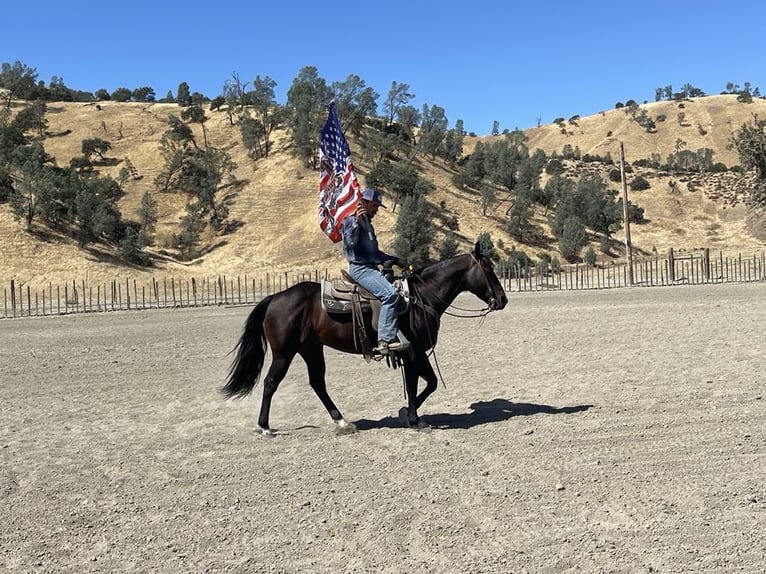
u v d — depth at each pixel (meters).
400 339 8.77
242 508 6.52
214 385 12.82
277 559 5.43
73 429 9.73
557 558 5.29
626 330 17.92
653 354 14.10
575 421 9.18
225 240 61.44
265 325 9.14
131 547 5.75
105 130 95.38
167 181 75.31
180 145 86.06
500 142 99.25
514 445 8.21
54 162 77.56
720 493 6.45
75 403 11.48
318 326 9.02
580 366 13.20
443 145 92.75
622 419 9.17
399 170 68.56
